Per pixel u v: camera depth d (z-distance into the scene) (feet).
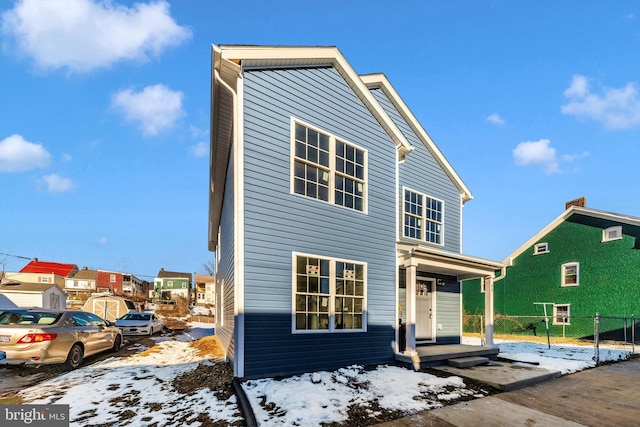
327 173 28.25
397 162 33.42
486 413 18.43
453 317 40.52
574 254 64.08
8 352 24.64
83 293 153.89
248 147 23.80
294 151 26.11
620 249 57.93
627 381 26.78
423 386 22.57
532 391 23.30
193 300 194.90
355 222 29.12
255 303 22.89
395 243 31.76
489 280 37.14
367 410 17.89
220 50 22.91
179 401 18.84
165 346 41.42
